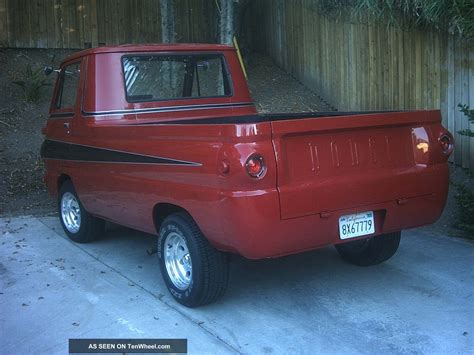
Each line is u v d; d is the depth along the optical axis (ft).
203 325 13.76
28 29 40.24
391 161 14.20
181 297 14.64
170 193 14.19
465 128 24.39
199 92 19.30
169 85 18.48
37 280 16.89
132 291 15.99
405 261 17.98
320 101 36.99
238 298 15.35
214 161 12.59
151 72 18.25
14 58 39.78
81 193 18.97
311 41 37.78
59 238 21.22
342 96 34.32
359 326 13.56
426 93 26.58
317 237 13.08
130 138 15.64
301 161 12.76
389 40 28.99
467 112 20.27
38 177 28.96
